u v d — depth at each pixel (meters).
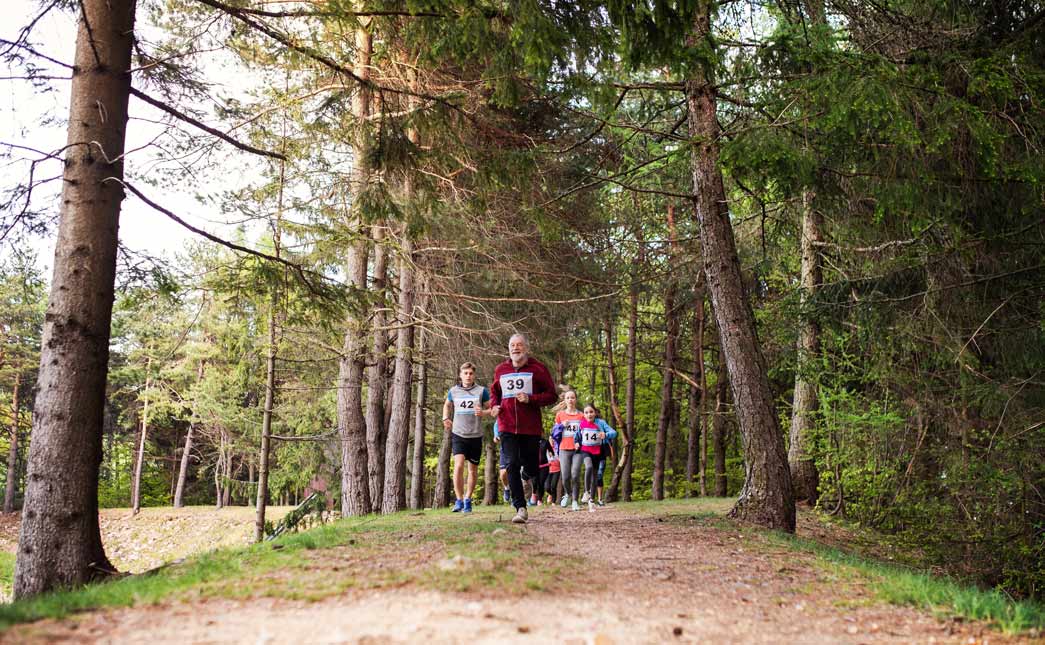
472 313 17.94
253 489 28.02
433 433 27.06
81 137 7.49
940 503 12.70
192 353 29.73
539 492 15.75
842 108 7.57
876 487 13.93
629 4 7.38
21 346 38.25
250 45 9.88
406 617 3.89
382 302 9.84
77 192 7.42
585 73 8.18
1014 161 8.24
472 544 6.56
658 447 22.70
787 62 8.95
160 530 33.34
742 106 9.99
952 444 12.22
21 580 6.85
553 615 4.11
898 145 8.32
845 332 14.40
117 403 39.09
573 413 12.92
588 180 14.48
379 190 9.51
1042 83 8.13
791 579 5.97
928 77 7.89
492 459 25.91
